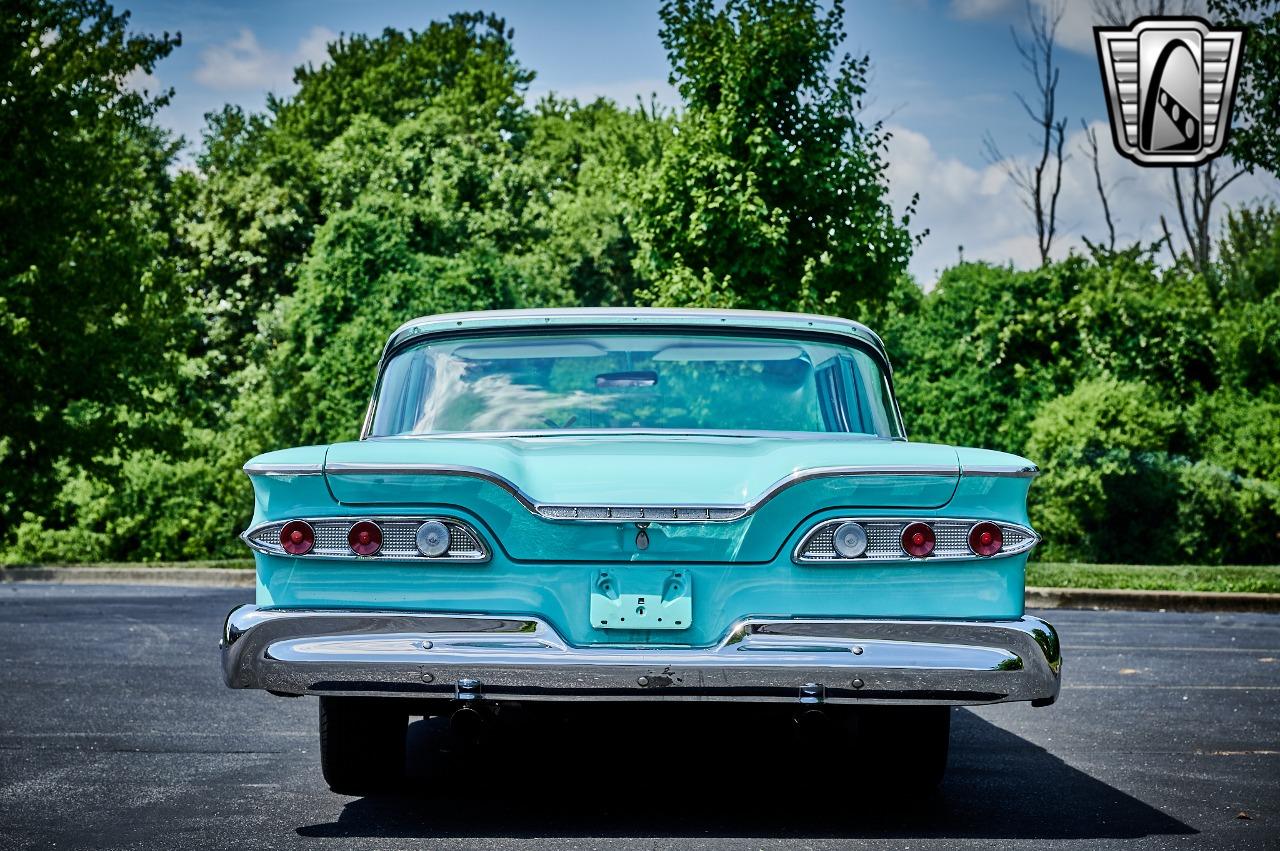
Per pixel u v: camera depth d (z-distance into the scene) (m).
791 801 5.29
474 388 5.32
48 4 25.50
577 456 4.59
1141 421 24.12
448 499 4.38
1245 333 26.20
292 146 45.69
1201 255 44.16
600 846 4.56
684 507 4.36
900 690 4.30
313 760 6.10
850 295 19.34
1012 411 27.50
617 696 4.27
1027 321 27.59
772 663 4.29
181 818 4.98
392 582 4.40
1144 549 23.80
